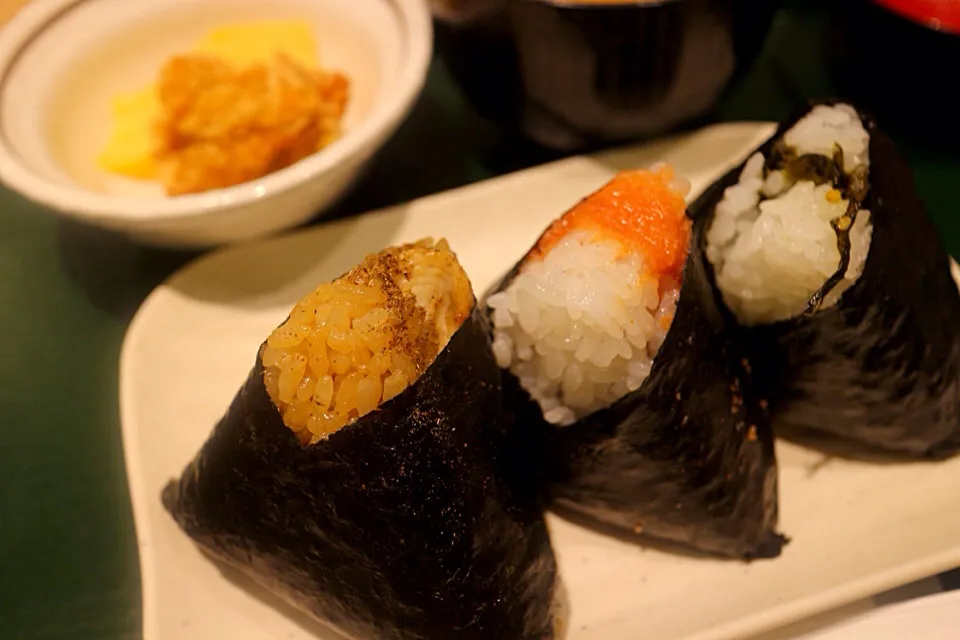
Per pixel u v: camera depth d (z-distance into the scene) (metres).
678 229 0.21
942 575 0.22
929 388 0.22
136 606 0.22
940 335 0.22
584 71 0.25
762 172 0.22
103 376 0.26
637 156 0.28
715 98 0.27
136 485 0.22
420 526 0.18
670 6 0.23
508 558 0.20
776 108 0.31
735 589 0.21
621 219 0.21
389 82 0.26
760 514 0.22
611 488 0.21
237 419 0.19
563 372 0.21
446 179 0.30
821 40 0.32
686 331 0.20
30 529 0.23
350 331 0.18
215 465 0.20
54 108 0.27
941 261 0.23
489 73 0.26
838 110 0.23
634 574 0.22
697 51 0.25
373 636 0.20
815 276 0.21
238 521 0.20
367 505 0.18
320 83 0.27
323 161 0.24
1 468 0.24
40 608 0.22
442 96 0.32
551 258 0.21
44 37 0.27
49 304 0.27
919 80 0.28
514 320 0.21
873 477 0.23
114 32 0.28
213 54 0.27
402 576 0.19
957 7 0.26
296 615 0.21
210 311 0.25
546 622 0.21
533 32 0.24
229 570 0.22
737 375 0.22
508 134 0.31
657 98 0.26
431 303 0.19
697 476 0.21
